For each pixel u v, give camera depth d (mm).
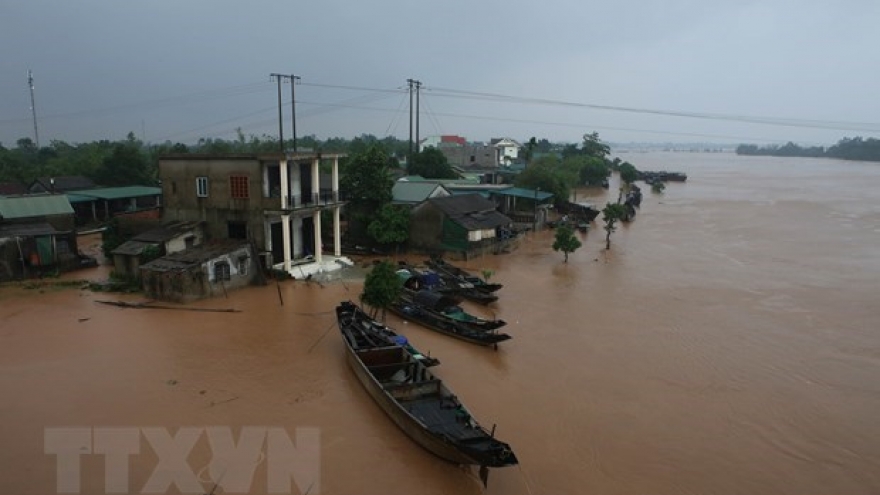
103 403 18859
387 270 26156
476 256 42469
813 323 28938
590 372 22547
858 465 16875
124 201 55000
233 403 19078
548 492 15109
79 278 34500
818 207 76750
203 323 26656
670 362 23734
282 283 33625
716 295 33656
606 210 48594
